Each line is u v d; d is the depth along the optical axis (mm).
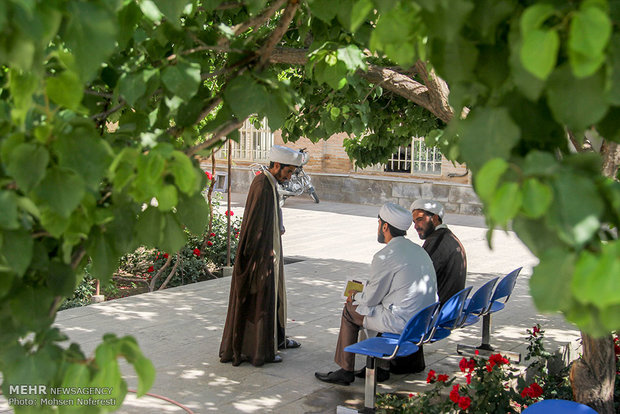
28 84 1495
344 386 5660
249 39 2510
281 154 6000
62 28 1572
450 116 4238
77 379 1457
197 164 2072
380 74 4539
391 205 5496
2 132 1565
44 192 1481
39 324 1602
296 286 9258
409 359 5957
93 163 1515
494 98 1477
